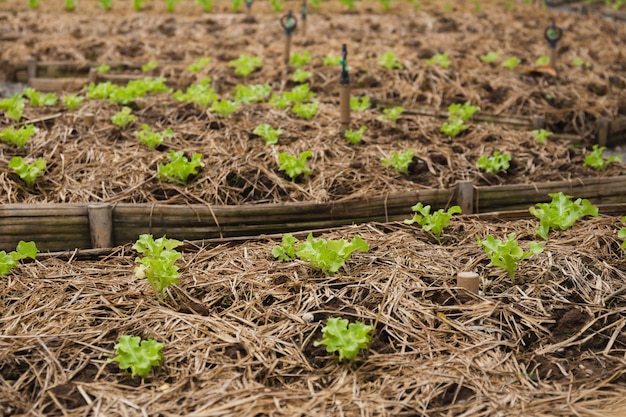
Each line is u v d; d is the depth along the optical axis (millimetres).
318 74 4141
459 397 1782
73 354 1894
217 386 1796
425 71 4207
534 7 6891
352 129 3268
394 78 4152
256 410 1726
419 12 6070
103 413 1722
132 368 1810
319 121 3332
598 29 6004
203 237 2443
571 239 2381
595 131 3691
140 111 3391
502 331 1977
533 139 3279
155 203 2562
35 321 2006
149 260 2062
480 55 4785
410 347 1926
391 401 1753
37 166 2641
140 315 2021
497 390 1794
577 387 1809
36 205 2350
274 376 1838
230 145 2977
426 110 3734
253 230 2471
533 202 2680
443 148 3098
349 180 2736
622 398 1773
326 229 2471
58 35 5070
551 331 1996
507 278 2178
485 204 2643
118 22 5438
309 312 2027
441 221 2408
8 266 2186
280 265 2236
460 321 2008
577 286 2141
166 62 4543
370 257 2270
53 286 2152
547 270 2195
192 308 2055
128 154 2877
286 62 4305
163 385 1805
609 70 4598
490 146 3146
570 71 4496
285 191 2668
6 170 2672
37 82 4340
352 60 4426
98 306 2059
